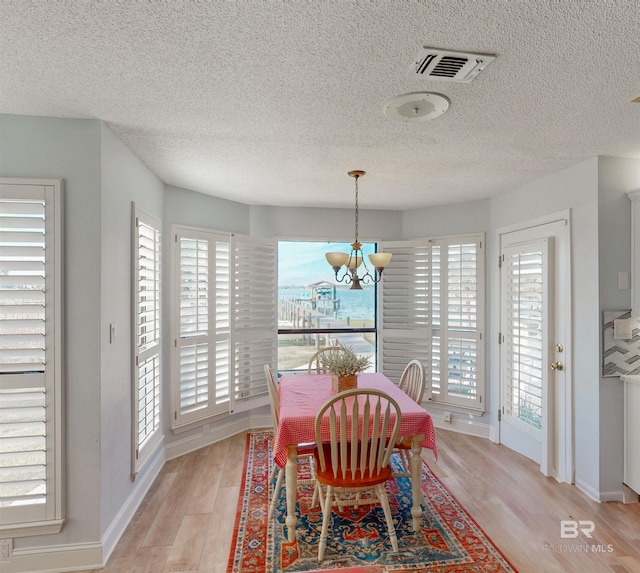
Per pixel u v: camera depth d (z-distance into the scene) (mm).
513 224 3615
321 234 4449
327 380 3242
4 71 1659
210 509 2621
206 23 1347
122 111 2041
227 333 3922
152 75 1697
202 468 3246
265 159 2805
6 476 2010
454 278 4148
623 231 2752
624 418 2729
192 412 3561
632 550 2188
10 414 2016
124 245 2492
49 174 2088
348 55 1538
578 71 1646
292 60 1576
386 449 2391
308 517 2521
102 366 2145
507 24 1342
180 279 3500
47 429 2033
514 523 2443
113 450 2289
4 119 2055
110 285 2264
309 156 2742
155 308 3072
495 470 3195
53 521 2027
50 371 2041
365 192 3756
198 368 3617
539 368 3219
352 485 2145
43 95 1868
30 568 2029
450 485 2936
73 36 1422
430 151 2643
